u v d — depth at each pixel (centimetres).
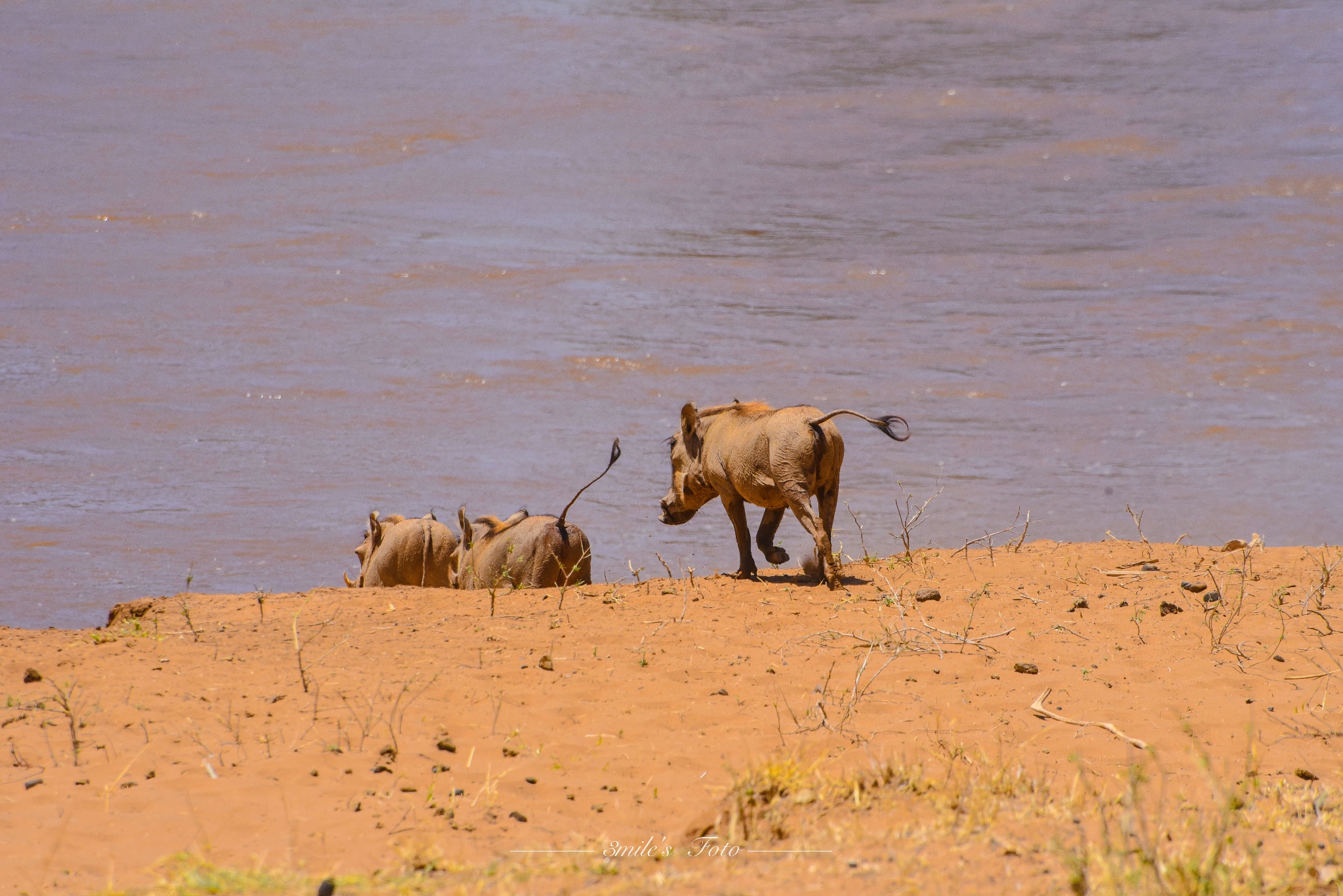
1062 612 4016
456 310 13038
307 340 11875
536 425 9312
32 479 7975
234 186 19362
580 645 3703
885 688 3319
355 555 6619
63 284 13950
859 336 12144
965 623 3903
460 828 2434
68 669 3484
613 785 2670
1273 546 6156
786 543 6631
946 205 18988
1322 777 2706
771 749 2878
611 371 10850
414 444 8825
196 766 2728
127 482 7919
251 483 7931
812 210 18562
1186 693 3247
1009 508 7219
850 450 8594
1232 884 2017
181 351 11450
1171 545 5138
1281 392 10244
